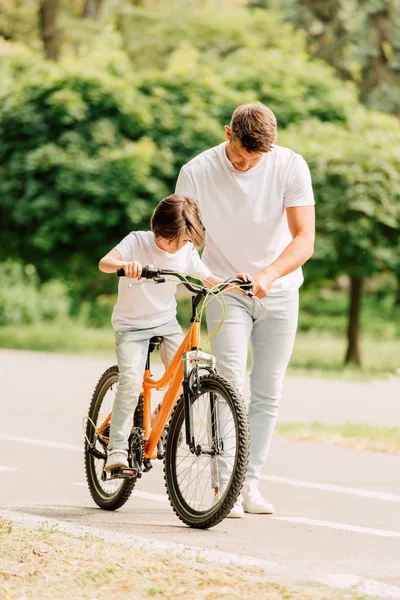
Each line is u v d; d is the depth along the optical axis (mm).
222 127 31641
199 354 8117
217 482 8000
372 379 23141
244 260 8625
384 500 9617
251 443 8836
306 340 40375
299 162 8562
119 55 32562
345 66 47812
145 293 8320
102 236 30234
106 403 8906
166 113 31094
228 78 33062
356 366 29688
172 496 8320
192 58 33094
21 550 6574
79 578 5996
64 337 37188
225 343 8539
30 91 30422
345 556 7328
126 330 8422
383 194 26922
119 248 8250
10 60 31844
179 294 8734
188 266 8367
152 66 50938
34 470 10852
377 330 45625
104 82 30484
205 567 6445
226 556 7020
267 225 8562
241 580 6145
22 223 30156
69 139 29938
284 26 49062
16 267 41250
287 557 7238
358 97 48000
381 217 26875
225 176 8516
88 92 30375
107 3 51688
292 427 14297
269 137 8227
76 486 10000
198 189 8570
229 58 48219
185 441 8266
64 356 28031
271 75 32906
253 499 8828
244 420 7801
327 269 27562
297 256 8328
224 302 8273
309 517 8750
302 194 8523
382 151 27219
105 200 29641
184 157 30906
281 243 8664
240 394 7883
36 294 41562
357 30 47625
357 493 9953
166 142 30922
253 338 8820
